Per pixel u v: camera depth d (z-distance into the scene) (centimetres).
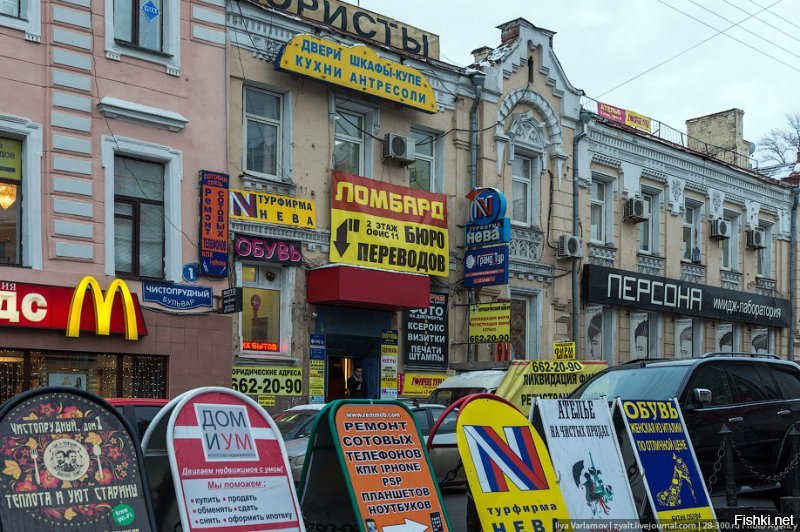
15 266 1507
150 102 1703
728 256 3266
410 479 783
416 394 2112
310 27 1994
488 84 2344
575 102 2600
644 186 2872
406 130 2183
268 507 696
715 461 1086
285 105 1958
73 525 587
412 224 2117
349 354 2044
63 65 1591
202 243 1744
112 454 625
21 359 1511
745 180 3303
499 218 2180
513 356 2400
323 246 1978
